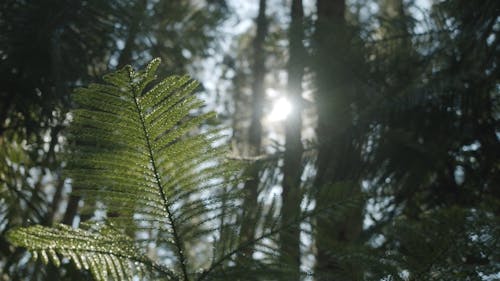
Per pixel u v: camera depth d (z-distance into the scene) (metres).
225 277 1.05
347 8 7.14
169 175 1.03
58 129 3.93
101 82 4.13
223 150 1.03
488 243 1.12
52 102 3.88
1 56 4.02
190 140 1.01
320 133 4.84
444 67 4.29
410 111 4.15
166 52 4.61
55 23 4.00
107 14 4.22
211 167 1.04
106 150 1.00
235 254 1.07
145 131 1.00
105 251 1.04
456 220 1.18
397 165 4.02
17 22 3.93
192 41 4.76
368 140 4.20
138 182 1.03
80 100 0.97
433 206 4.07
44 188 4.66
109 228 1.05
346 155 4.23
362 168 4.10
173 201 1.04
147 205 1.05
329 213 1.07
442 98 4.06
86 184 1.02
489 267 1.09
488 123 4.06
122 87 0.96
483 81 3.98
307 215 1.07
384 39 4.60
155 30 4.60
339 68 4.66
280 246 1.07
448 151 4.04
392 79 4.60
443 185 4.14
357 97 4.64
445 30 4.26
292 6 6.71
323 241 1.13
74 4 4.05
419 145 3.93
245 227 1.08
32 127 4.05
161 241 1.06
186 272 1.06
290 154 4.40
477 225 1.16
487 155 4.04
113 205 1.04
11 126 4.24
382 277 1.12
